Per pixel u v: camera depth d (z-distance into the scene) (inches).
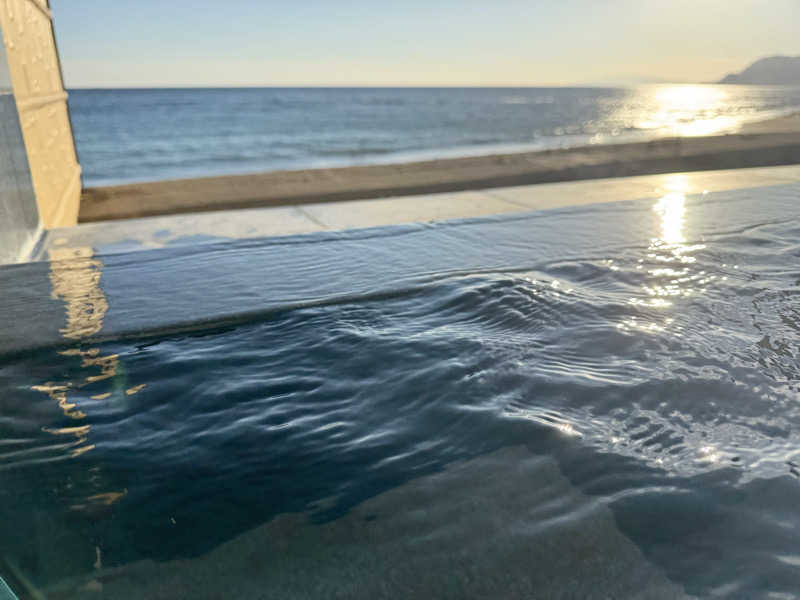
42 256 131.3
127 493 45.6
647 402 57.4
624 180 202.2
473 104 3139.8
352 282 97.0
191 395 61.5
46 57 229.6
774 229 124.5
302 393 61.5
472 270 101.8
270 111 2241.6
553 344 71.4
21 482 47.1
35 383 64.7
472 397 59.4
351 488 45.6
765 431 52.0
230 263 109.0
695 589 34.9
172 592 35.7
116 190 338.6
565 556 37.9
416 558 38.1
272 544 39.7
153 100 3307.1
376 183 332.5
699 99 4276.6
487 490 44.8
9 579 36.6
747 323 76.5
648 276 96.0
